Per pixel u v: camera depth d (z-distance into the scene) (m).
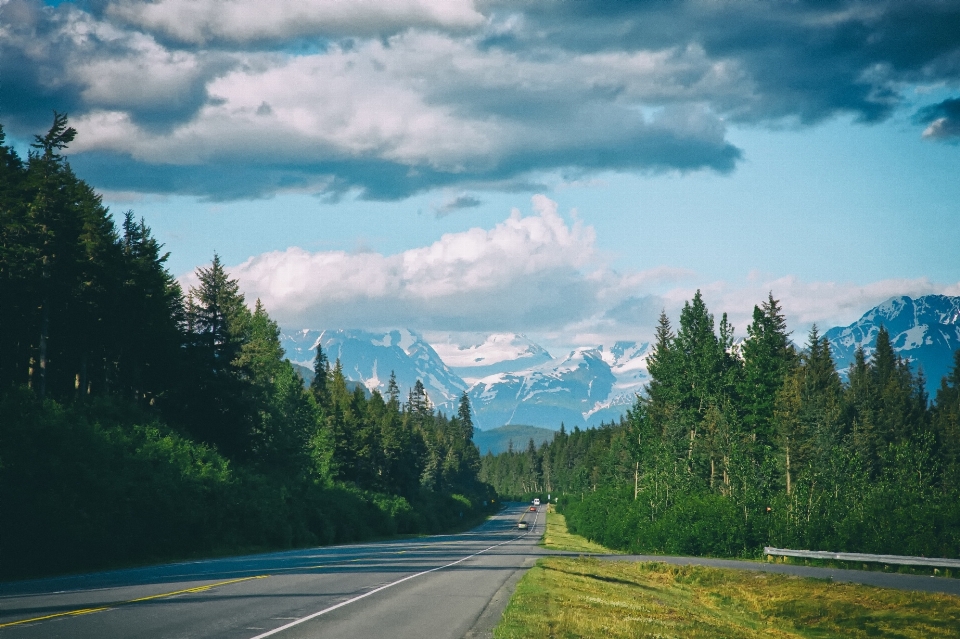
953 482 72.25
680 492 67.81
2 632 12.70
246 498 51.47
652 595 27.23
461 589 23.09
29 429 32.09
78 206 58.03
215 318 65.38
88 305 53.72
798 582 33.00
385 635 13.76
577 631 15.69
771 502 56.69
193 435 61.19
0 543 28.61
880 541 44.00
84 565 32.03
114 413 46.28
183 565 30.86
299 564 31.97
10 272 47.78
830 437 70.25
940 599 27.17
